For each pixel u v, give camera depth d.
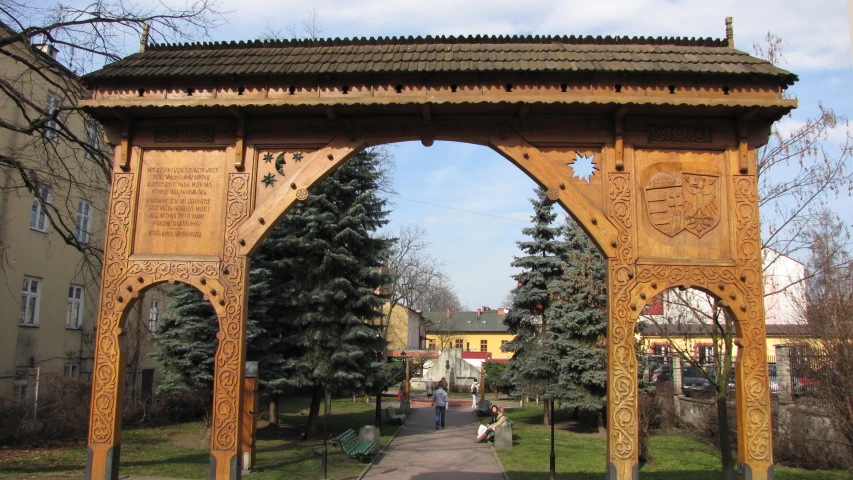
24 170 12.12
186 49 7.91
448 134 7.35
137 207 7.45
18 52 16.06
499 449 15.98
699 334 16.80
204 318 16.36
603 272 19.75
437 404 21.58
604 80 7.04
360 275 17.83
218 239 7.33
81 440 14.99
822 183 12.53
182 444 15.57
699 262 6.95
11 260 17.06
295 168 7.40
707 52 7.34
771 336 18.61
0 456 12.63
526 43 7.61
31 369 16.64
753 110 6.86
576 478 12.00
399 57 7.32
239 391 7.03
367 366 17.59
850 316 13.01
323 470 11.78
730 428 15.88
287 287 17.19
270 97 7.16
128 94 7.32
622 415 6.73
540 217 23.34
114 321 7.22
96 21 11.87
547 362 20.28
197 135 7.55
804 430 13.58
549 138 7.28
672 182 7.14
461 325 66.56
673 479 11.97
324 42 7.79
